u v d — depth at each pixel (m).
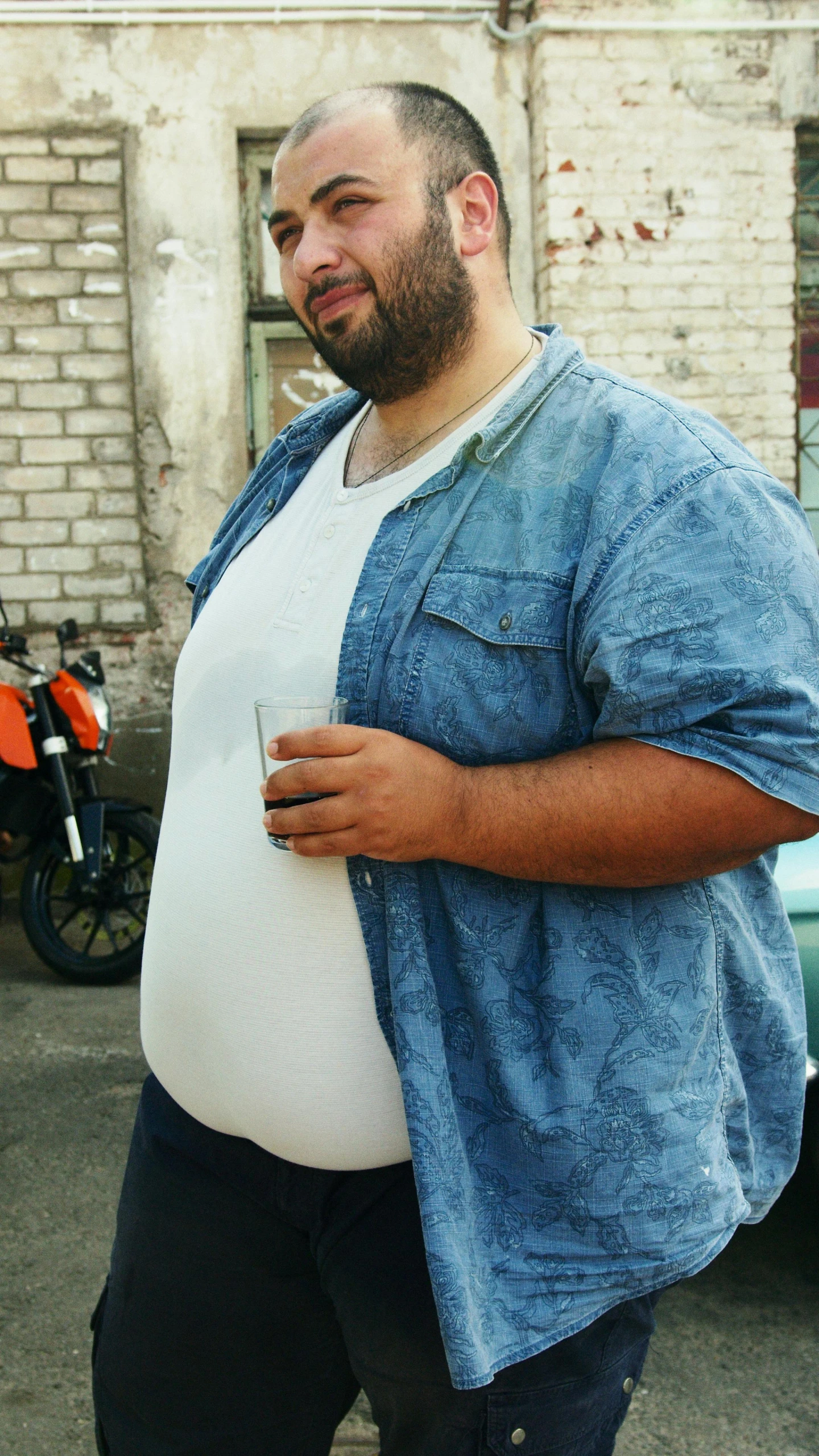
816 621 0.98
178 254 5.01
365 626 1.08
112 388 5.08
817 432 5.35
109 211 4.98
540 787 0.98
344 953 1.09
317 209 1.11
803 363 5.32
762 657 0.95
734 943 1.11
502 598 1.03
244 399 5.11
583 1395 1.06
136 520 5.14
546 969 1.02
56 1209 2.55
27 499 5.11
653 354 4.93
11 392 5.05
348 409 1.33
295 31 4.89
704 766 0.96
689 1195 1.01
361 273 1.09
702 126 4.85
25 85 4.89
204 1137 1.23
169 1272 1.24
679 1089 1.02
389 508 1.13
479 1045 1.03
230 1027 1.14
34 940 4.09
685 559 0.97
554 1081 1.01
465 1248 0.98
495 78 4.93
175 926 1.22
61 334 5.03
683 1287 2.31
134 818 4.16
